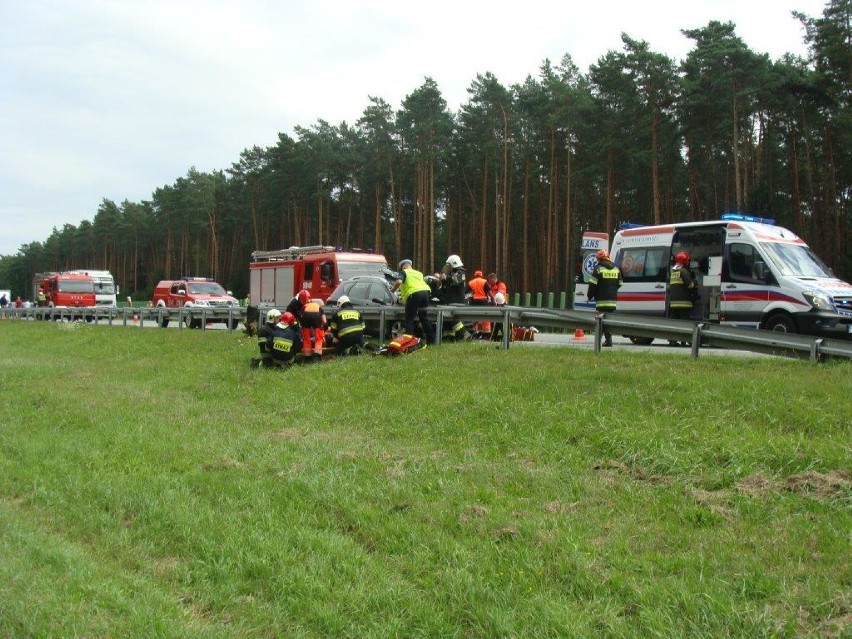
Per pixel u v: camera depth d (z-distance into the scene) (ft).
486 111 169.78
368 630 15.75
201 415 39.99
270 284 97.25
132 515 23.67
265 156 232.73
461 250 199.82
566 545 18.54
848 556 16.75
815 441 24.00
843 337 50.67
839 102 132.05
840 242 140.77
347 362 48.32
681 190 171.94
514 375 37.93
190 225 280.10
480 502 22.61
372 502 23.18
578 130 157.58
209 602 17.48
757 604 15.28
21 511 24.79
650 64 137.49
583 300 74.95
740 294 55.16
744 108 135.95
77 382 54.54
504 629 15.11
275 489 25.03
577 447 26.99
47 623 16.10
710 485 22.33
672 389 31.30
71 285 159.43
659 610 15.24
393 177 186.39
